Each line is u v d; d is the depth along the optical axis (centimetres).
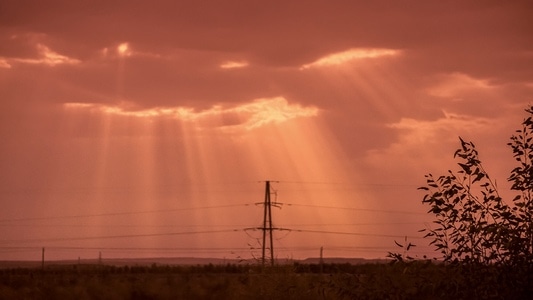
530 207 3884
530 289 3809
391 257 4103
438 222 3966
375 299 4128
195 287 11644
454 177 3972
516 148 3959
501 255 3888
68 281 15825
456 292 3922
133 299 11806
